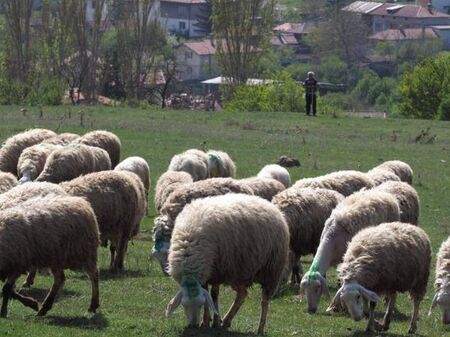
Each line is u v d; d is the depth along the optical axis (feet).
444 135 149.48
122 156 117.08
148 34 257.34
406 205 66.59
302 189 61.77
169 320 51.49
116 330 48.21
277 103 196.65
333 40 437.99
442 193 105.29
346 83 394.32
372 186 68.54
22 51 244.01
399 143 139.23
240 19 250.78
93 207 61.26
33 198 52.75
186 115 165.17
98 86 251.19
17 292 56.75
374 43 458.50
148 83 278.26
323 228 60.39
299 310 56.95
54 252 49.75
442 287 52.49
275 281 50.65
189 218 48.29
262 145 130.72
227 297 59.36
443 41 467.52
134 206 63.77
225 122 155.84
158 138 132.57
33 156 80.53
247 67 253.65
